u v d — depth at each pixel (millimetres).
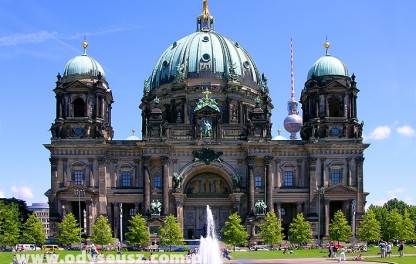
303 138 159750
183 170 152750
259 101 158375
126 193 151500
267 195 150375
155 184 151750
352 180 151750
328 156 152375
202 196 159500
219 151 153375
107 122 161125
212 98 168250
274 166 153750
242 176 153250
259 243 146625
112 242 140750
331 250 112500
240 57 177125
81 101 155750
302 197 152375
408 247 143125
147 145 150125
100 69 158250
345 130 153375
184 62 173250
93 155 151125
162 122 152125
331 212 155875
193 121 156250
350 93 155375
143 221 140375
